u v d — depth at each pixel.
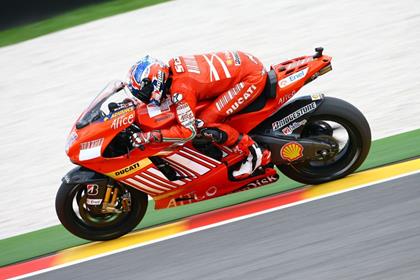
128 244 20.84
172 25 40.41
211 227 20.77
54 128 31.36
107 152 20.38
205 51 35.75
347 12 37.97
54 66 37.94
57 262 20.45
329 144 21.34
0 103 34.94
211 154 21.20
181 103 19.92
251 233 19.84
